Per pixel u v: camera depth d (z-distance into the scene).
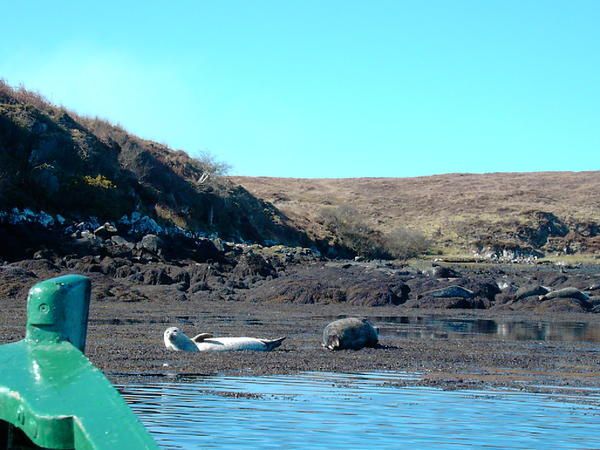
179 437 9.42
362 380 15.30
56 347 3.42
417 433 10.30
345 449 9.17
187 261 52.09
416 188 133.62
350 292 42.84
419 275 54.41
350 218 94.00
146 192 66.81
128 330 23.94
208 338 19.16
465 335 27.16
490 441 10.02
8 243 45.94
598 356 21.42
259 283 47.06
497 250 99.81
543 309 41.47
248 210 82.19
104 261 45.38
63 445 2.98
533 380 16.22
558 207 118.25
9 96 65.44
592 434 10.62
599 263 91.94
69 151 62.12
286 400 12.48
